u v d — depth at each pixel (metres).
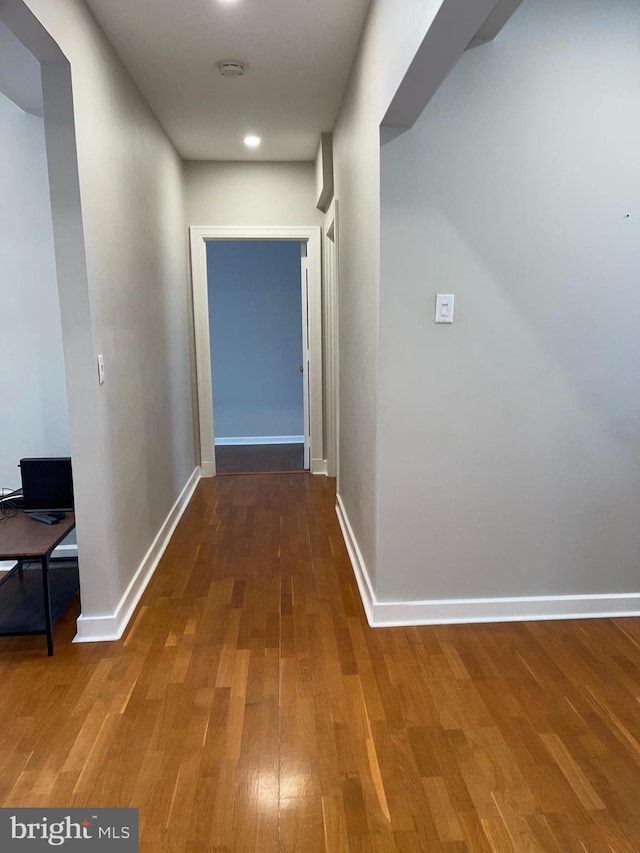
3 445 2.91
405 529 2.31
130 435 2.61
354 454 2.98
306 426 5.02
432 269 2.12
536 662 2.10
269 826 1.42
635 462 2.33
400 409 2.22
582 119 2.07
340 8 2.21
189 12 2.21
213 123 3.48
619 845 1.36
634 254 2.18
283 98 3.10
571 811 1.46
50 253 2.77
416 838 1.38
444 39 1.43
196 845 1.37
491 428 2.26
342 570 2.91
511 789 1.52
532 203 2.11
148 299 3.05
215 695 1.92
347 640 2.25
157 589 2.72
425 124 2.03
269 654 2.16
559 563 2.39
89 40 2.13
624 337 2.23
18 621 2.25
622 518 2.37
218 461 5.44
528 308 2.18
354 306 2.83
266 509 3.93
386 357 2.17
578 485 2.33
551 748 1.67
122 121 2.59
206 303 4.58
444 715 1.81
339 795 1.51
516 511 2.33
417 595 2.37
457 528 2.33
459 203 2.09
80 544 2.22
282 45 2.51
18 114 2.66
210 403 4.75
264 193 4.44
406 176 2.06
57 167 1.97
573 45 2.03
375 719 1.79
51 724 1.78
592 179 2.12
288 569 2.93
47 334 2.83
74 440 2.14
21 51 2.08
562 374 2.24
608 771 1.58
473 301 2.16
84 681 2.00
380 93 2.00
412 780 1.55
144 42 2.44
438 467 2.27
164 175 3.57
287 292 5.99
